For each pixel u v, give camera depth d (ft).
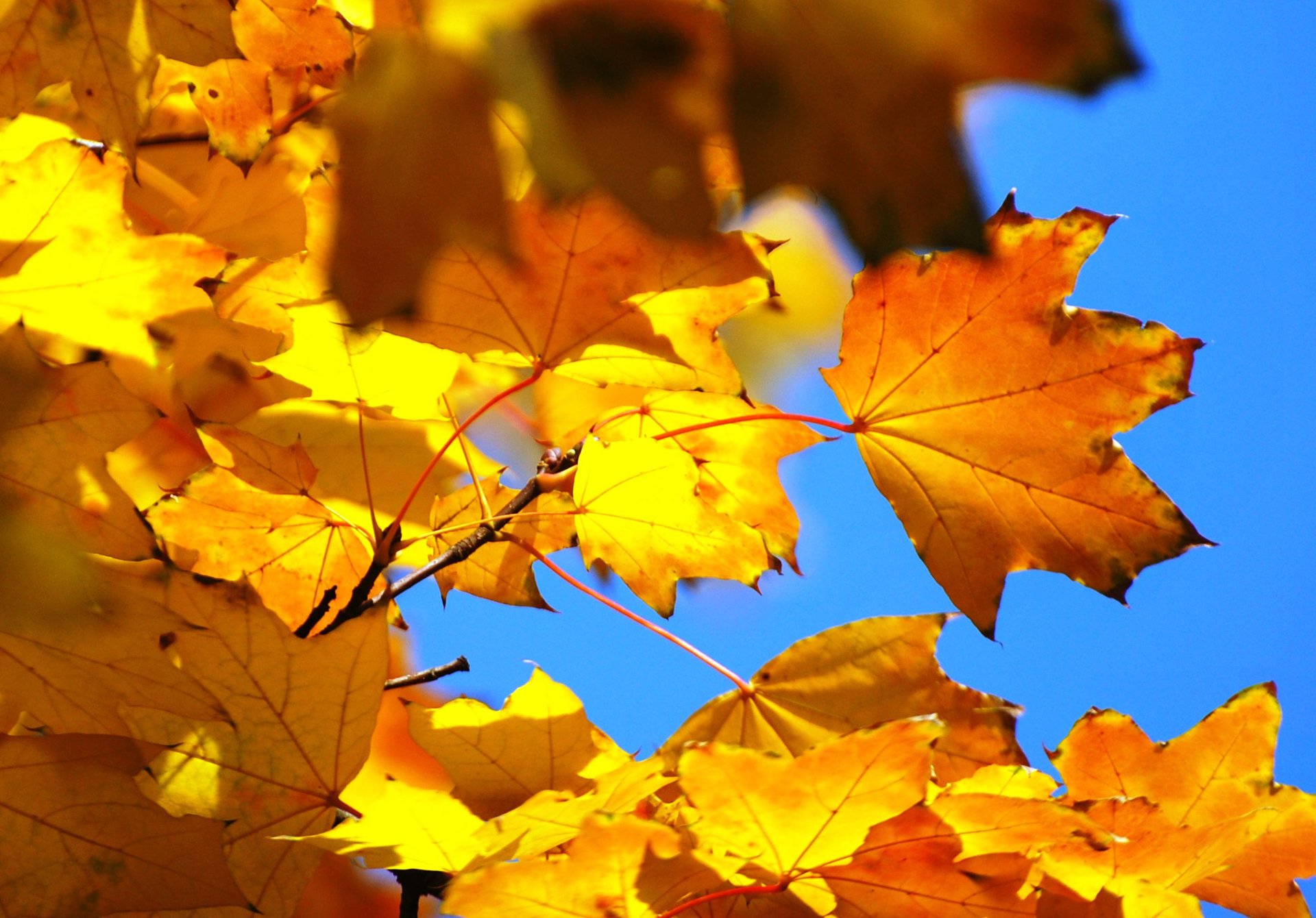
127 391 3.43
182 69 3.62
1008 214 3.61
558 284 3.51
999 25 1.58
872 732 3.39
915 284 3.63
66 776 3.46
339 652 3.55
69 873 3.46
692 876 3.44
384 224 1.84
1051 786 3.50
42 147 3.44
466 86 1.81
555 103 1.77
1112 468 3.62
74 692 3.46
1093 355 3.62
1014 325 3.63
